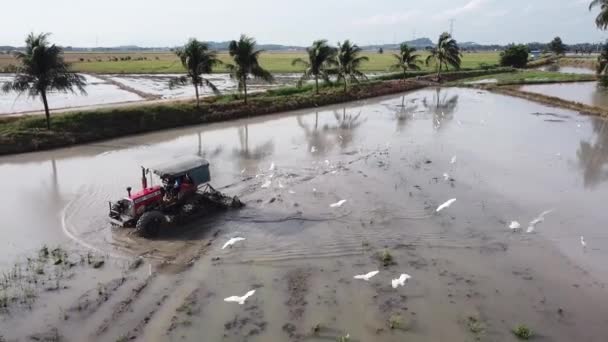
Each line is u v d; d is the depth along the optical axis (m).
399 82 61.53
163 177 16.47
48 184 20.44
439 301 11.34
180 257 13.42
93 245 14.17
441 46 69.06
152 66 92.38
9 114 33.53
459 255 13.75
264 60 113.88
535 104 46.84
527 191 19.48
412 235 15.08
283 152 26.73
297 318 10.59
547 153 26.14
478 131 32.62
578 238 15.03
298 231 15.35
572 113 40.81
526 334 10.00
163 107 35.16
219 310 10.88
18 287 11.74
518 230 15.52
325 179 21.14
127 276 12.30
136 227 14.75
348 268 12.93
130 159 25.06
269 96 46.66
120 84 60.62
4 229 15.42
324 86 54.72
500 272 12.80
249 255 13.62
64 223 15.91
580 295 11.75
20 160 24.86
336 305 11.12
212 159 25.09
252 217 16.55
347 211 17.11
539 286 12.12
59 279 12.13
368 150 26.89
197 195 16.67
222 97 43.41
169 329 10.13
